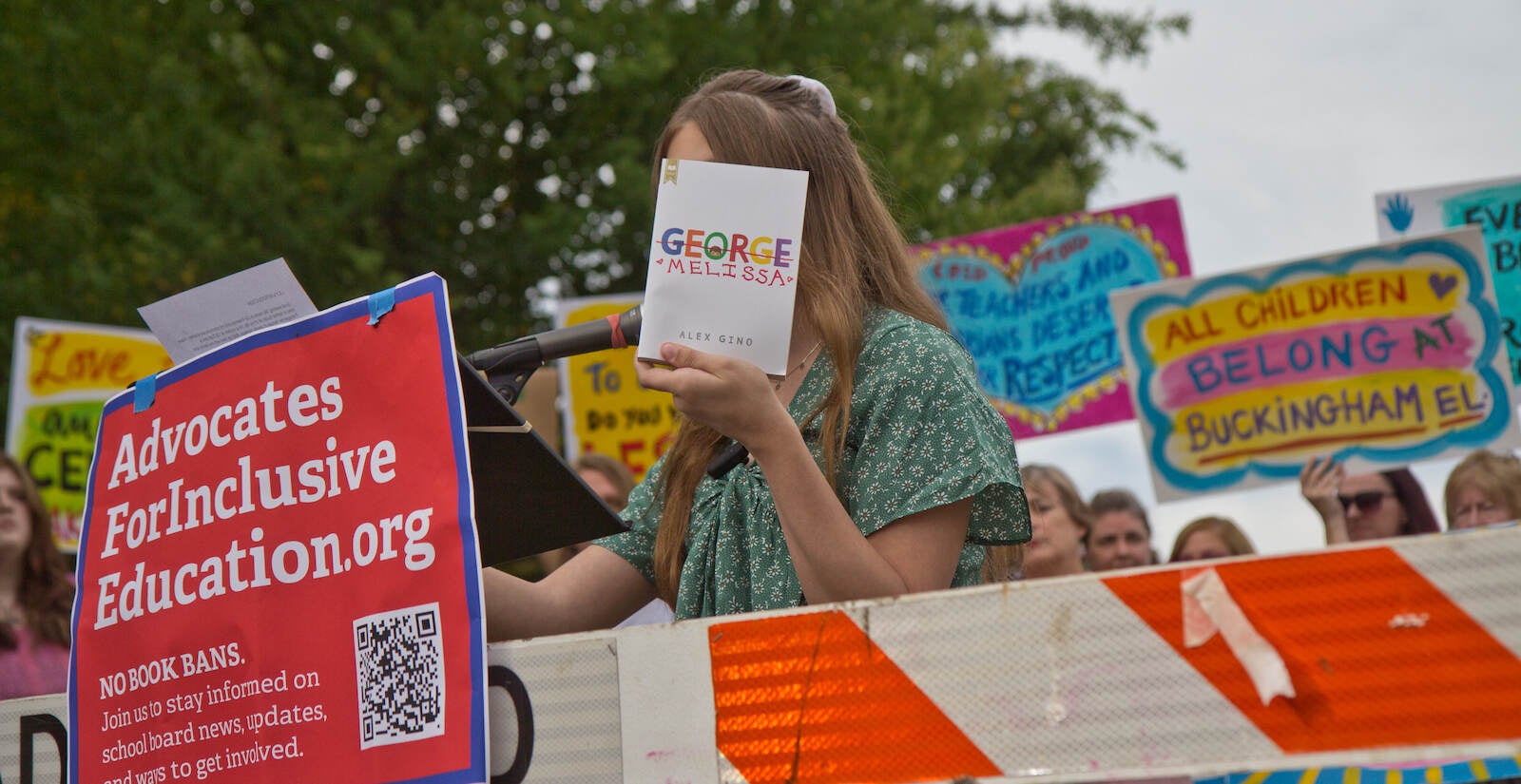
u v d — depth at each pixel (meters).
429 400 1.48
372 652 1.46
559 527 1.72
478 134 11.70
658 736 1.37
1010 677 1.27
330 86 11.51
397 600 1.45
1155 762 1.22
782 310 1.50
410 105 11.38
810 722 1.32
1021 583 1.28
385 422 1.50
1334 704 1.19
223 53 10.60
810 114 1.85
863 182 1.85
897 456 1.59
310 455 1.54
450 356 1.47
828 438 1.62
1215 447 5.30
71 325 5.92
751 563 1.67
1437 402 5.08
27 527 4.46
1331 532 5.13
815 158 1.79
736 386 1.45
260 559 1.55
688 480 1.82
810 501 1.47
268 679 1.52
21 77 9.99
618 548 1.93
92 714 1.66
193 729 1.57
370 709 1.45
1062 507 5.04
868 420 1.63
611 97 11.67
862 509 1.59
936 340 1.66
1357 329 5.19
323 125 10.70
